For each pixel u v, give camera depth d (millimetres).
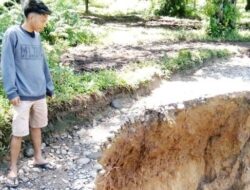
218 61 5887
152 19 10758
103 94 4004
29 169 2969
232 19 8062
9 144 3150
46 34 5859
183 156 4328
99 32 7160
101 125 3656
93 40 6562
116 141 3322
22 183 2805
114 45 6441
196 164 4500
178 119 3930
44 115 2893
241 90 4449
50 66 4148
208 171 4609
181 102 3979
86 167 3016
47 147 3283
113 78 4246
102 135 3475
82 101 3787
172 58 5449
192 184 4473
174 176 4242
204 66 5586
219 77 5070
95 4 13164
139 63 5121
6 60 2596
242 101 4395
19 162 3051
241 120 4508
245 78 5043
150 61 5215
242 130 4586
